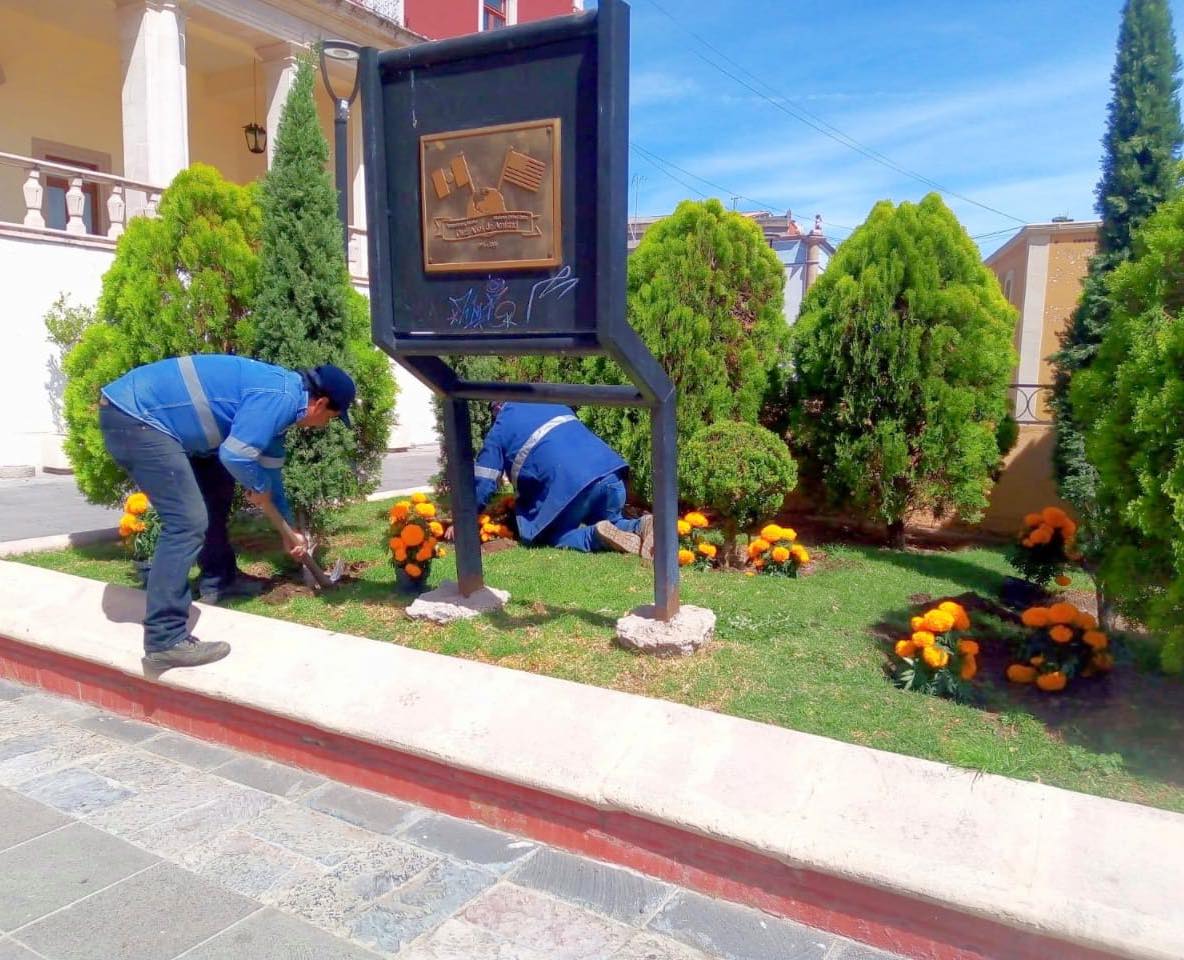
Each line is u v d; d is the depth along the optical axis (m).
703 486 6.11
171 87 14.41
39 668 4.66
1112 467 3.71
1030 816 2.60
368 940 2.56
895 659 4.35
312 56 5.48
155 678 4.02
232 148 20.31
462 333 3.98
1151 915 2.18
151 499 4.07
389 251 4.12
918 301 6.83
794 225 35.78
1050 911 2.23
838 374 7.15
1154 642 4.45
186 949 2.52
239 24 15.73
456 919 2.66
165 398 4.04
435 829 3.20
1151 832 2.51
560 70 3.60
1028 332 17.75
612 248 3.53
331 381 4.38
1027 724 3.63
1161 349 3.43
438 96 3.90
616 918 2.66
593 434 7.48
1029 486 7.95
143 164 14.32
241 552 6.79
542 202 3.68
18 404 12.55
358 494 6.27
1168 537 3.38
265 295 5.40
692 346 7.38
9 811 3.33
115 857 3.01
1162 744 3.47
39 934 2.59
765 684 3.93
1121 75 7.79
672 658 4.20
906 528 8.05
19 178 15.91
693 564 6.31
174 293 5.72
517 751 3.12
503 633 4.59
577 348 3.71
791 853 2.56
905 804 2.69
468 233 3.87
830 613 5.10
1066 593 5.95
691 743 3.08
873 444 7.02
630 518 7.78
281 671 3.88
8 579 5.41
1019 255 18.80
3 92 15.60
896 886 2.42
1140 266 3.85
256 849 3.06
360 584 5.73
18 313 12.49
